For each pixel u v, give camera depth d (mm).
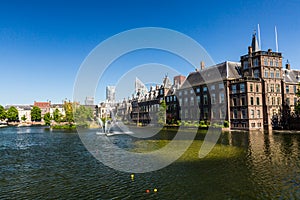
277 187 14508
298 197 12992
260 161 21094
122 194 14180
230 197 13250
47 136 54062
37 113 160375
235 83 60969
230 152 25906
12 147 35719
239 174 17344
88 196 14008
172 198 13352
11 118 152625
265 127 59031
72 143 39562
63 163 23062
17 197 14078
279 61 63188
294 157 22328
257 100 59094
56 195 14297
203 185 15281
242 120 58875
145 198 13469
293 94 65250
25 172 19797
